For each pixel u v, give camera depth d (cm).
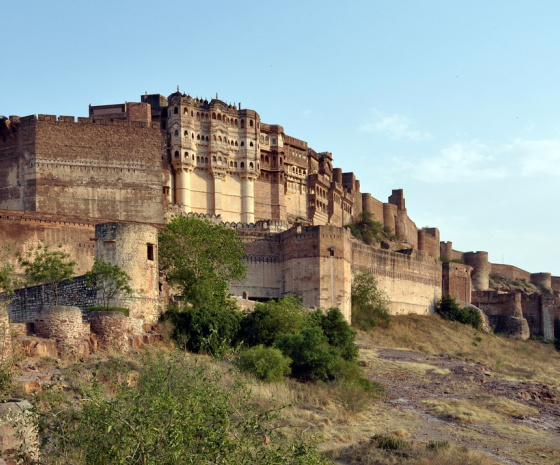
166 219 8244
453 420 4372
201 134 9469
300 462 2162
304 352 4934
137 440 1962
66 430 2156
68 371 3366
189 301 5847
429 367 6097
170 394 2208
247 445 2150
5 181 8000
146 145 8294
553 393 5700
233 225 8406
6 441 2019
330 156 12031
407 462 3334
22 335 3888
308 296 7681
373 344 7656
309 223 10456
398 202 13838
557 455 3762
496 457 3681
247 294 7438
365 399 4566
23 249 6862
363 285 8562
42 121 7962
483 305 11700
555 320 12119
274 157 10038
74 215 7738
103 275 4991
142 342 4622
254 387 4219
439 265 10975
